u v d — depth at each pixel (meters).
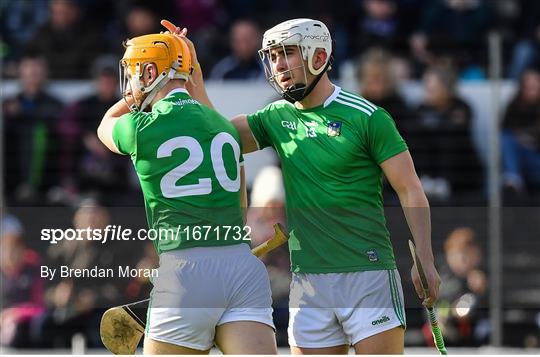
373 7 36.56
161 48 15.59
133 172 32.09
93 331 25.73
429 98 31.89
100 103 32.66
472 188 31.38
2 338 25.52
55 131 32.28
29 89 32.69
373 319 15.83
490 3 36.84
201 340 15.16
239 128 16.59
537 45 35.00
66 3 35.34
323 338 16.16
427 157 31.58
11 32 36.97
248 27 33.72
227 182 15.43
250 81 33.41
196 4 37.25
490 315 25.66
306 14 37.16
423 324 25.33
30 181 31.86
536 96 32.00
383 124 15.64
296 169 16.03
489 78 32.50
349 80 31.88
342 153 15.73
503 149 31.64
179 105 15.51
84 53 33.94
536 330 26.00
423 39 34.50
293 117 16.14
